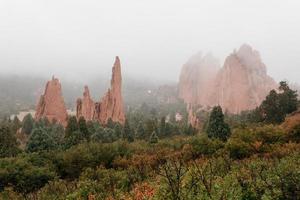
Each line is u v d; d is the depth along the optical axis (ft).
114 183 103.76
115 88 600.80
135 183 101.09
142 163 153.07
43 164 179.32
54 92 605.31
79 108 580.71
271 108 288.92
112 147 196.03
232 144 151.84
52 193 107.76
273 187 55.83
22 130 436.35
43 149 225.35
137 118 555.69
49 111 595.47
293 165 73.97
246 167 83.92
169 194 50.49
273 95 294.87
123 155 192.44
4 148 222.48
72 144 247.70
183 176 54.90
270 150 141.90
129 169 132.77
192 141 179.22
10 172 152.46
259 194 55.67
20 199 113.80
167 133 369.71
